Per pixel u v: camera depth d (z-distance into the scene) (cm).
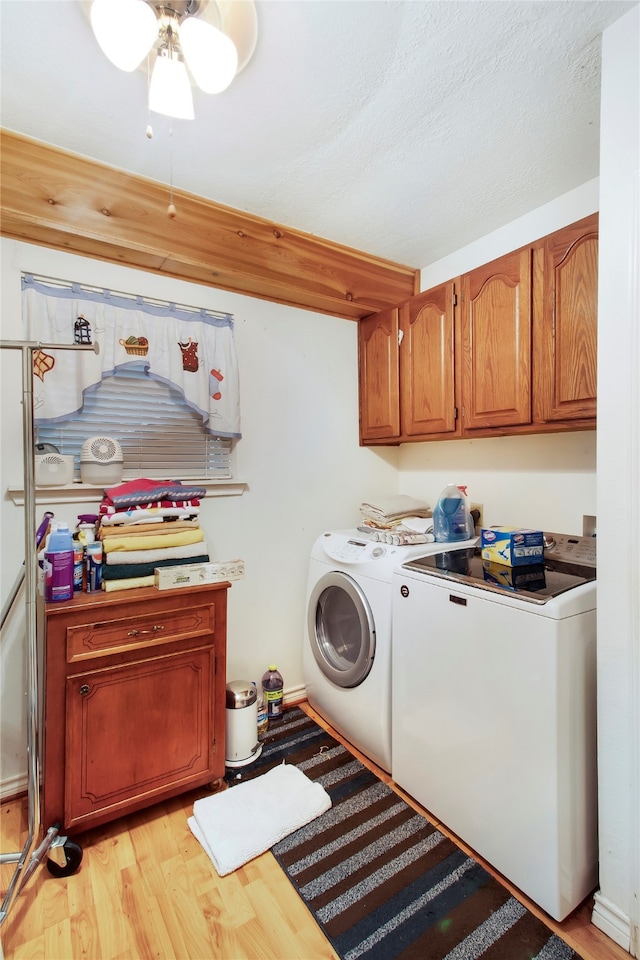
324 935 116
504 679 129
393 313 235
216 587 162
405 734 165
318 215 199
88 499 180
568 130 148
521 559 161
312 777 177
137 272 190
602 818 119
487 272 184
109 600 143
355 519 261
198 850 143
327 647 214
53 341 170
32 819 122
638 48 108
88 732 142
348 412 258
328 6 106
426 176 172
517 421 174
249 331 221
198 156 161
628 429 112
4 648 166
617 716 115
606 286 116
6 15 107
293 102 135
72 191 161
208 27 96
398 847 143
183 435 208
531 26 112
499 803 131
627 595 113
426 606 155
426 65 123
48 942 115
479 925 119
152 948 113
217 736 166
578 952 112
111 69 123
